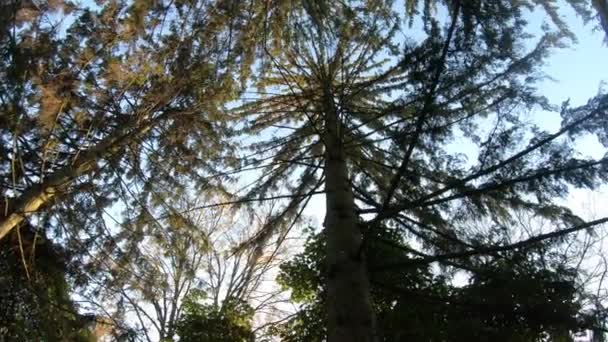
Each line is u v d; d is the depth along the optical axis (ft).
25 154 26.05
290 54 33.55
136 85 26.32
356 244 22.76
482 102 23.29
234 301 32.73
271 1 30.60
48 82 23.82
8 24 22.85
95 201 27.37
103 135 27.22
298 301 30.78
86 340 26.09
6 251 26.43
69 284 27.22
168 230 29.84
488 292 20.92
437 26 20.43
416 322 25.05
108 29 25.02
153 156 28.89
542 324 20.54
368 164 33.01
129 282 28.19
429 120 21.94
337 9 32.12
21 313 25.30
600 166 19.75
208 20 27.71
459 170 24.81
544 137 20.74
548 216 24.99
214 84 28.19
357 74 33.42
